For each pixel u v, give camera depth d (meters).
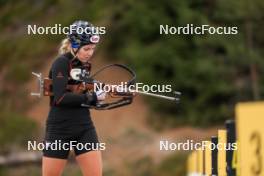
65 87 20.81
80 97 20.69
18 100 93.50
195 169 36.56
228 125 20.11
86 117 21.16
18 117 89.50
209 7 95.81
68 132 21.00
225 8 94.81
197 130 90.31
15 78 97.00
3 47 101.19
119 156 83.81
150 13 97.00
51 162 21.31
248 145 14.21
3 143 85.12
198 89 94.00
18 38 101.88
